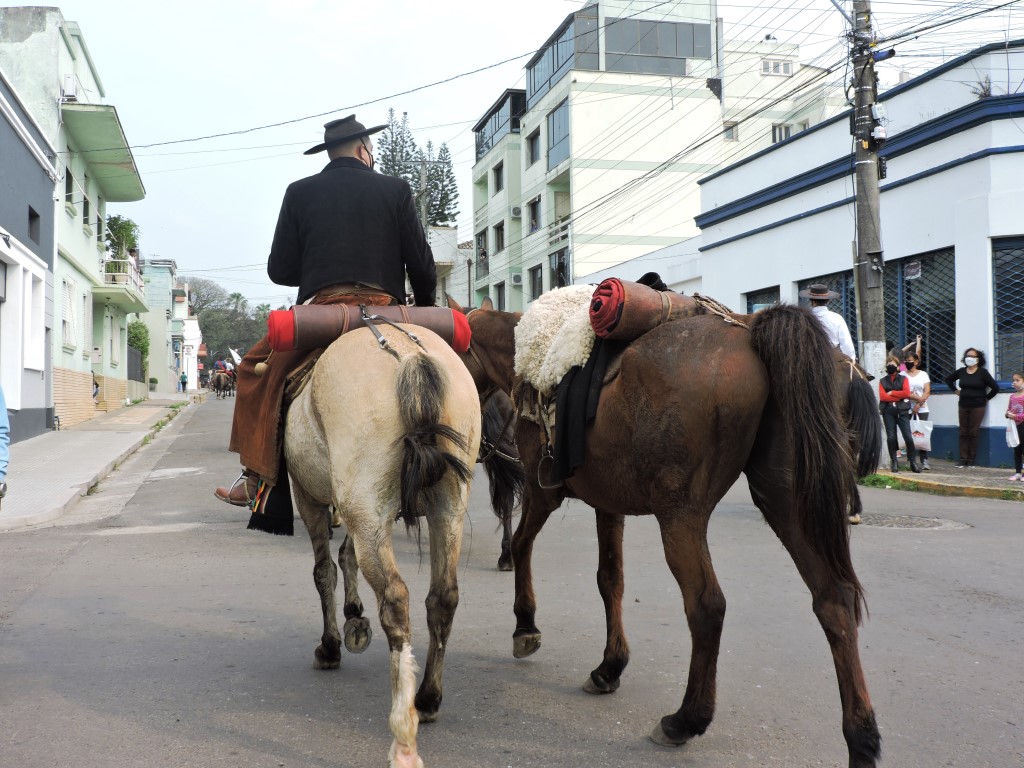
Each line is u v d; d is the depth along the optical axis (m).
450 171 53.72
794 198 17.42
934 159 13.99
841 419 3.08
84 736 3.67
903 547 7.50
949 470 12.61
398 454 3.32
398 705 3.14
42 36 20.31
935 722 3.78
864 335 12.73
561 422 3.84
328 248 4.33
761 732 3.69
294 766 3.40
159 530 8.96
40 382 18.62
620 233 30.64
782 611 5.56
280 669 4.55
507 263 37.06
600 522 4.17
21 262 16.38
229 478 13.09
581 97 30.27
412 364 3.34
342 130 4.57
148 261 54.41
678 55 31.39
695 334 3.38
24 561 7.31
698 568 3.33
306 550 7.83
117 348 30.70
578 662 4.64
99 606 5.83
